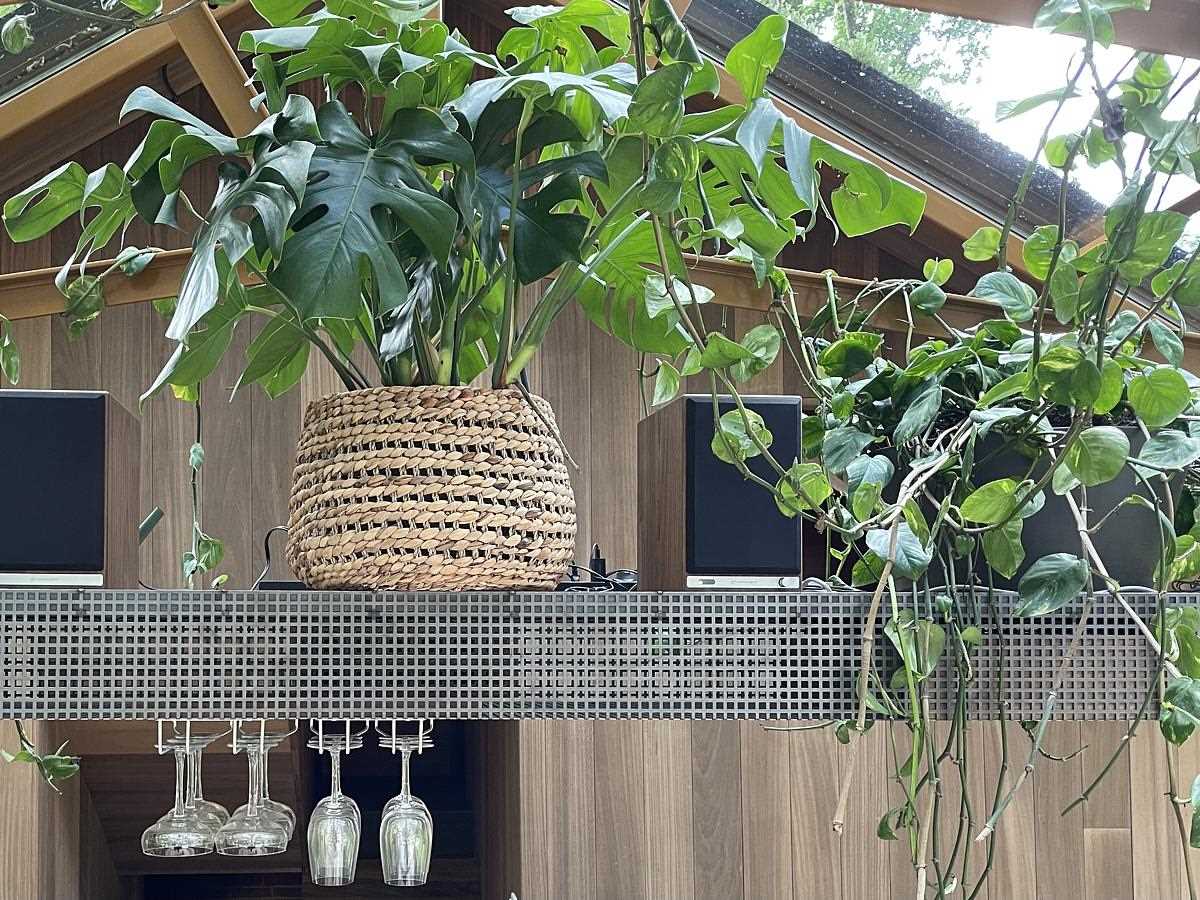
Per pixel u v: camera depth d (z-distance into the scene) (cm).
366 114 104
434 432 103
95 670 101
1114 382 92
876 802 301
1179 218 87
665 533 122
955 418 118
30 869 280
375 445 103
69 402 111
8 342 151
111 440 113
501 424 105
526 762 294
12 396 110
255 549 314
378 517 102
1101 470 96
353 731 334
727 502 116
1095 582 118
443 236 95
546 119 104
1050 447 110
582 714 104
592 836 294
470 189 100
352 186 94
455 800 454
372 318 108
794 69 267
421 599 103
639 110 86
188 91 317
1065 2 84
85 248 128
